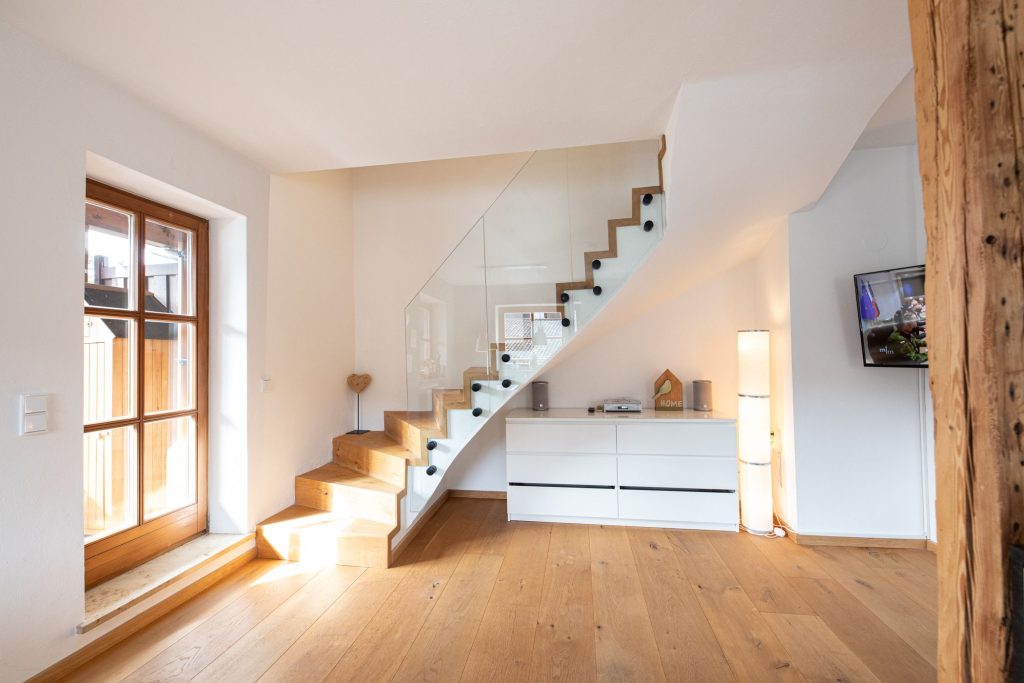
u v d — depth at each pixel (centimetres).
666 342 393
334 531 281
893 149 305
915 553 291
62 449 176
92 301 211
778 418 337
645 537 322
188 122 229
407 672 182
